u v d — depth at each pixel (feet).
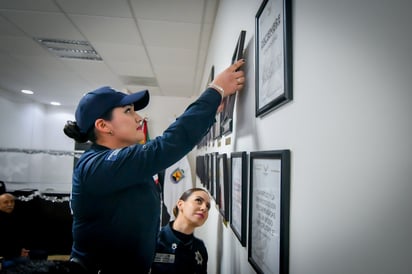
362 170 0.98
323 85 1.27
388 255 0.85
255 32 2.43
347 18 1.09
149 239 2.51
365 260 0.95
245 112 2.91
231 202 3.49
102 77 12.35
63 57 9.98
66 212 10.23
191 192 4.04
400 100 0.82
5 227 9.18
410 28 0.78
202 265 4.08
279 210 1.76
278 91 1.82
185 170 12.42
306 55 1.45
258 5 2.48
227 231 3.83
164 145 2.10
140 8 6.30
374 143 0.92
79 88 14.55
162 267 3.73
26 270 1.44
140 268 2.44
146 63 10.19
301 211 1.48
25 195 10.36
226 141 4.16
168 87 13.64
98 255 2.27
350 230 1.04
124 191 2.33
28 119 17.72
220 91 2.55
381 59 0.90
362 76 0.99
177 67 10.61
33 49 9.27
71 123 2.72
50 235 10.04
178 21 6.86
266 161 2.08
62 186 12.08
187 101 15.58
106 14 6.64
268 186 2.02
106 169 2.05
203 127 2.31
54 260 1.57
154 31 7.48
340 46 1.14
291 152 1.65
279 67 1.81
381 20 0.90
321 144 1.27
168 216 11.82
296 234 1.54
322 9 1.29
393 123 0.84
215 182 5.10
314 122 1.35
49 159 11.91
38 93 15.83
